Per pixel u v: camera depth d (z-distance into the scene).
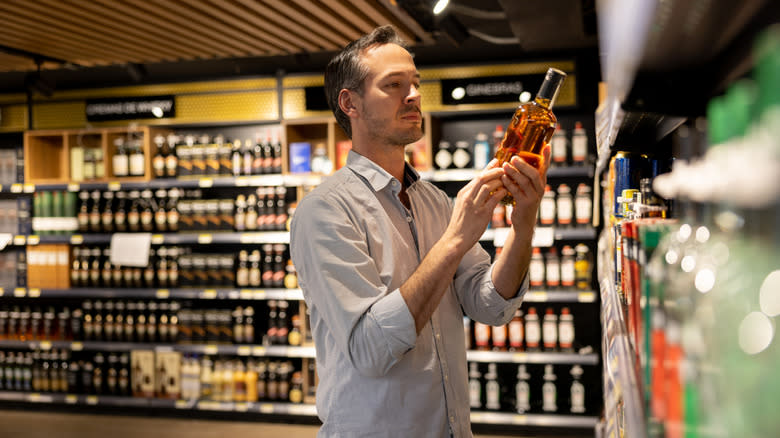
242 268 5.61
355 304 1.39
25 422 5.69
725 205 0.61
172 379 5.76
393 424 1.47
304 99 5.72
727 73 0.91
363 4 4.00
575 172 4.97
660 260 0.78
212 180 5.61
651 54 0.83
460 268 1.71
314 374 5.55
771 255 0.49
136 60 5.35
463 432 1.56
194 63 5.92
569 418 4.89
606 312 1.62
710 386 0.53
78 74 6.14
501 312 1.61
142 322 5.79
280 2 3.87
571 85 5.22
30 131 6.05
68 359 6.04
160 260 5.84
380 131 1.58
